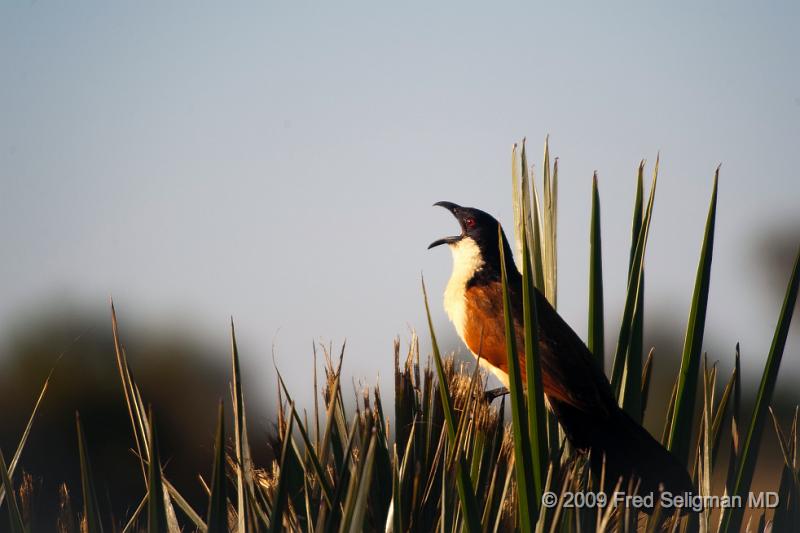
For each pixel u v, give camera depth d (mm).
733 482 5914
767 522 6203
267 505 5742
